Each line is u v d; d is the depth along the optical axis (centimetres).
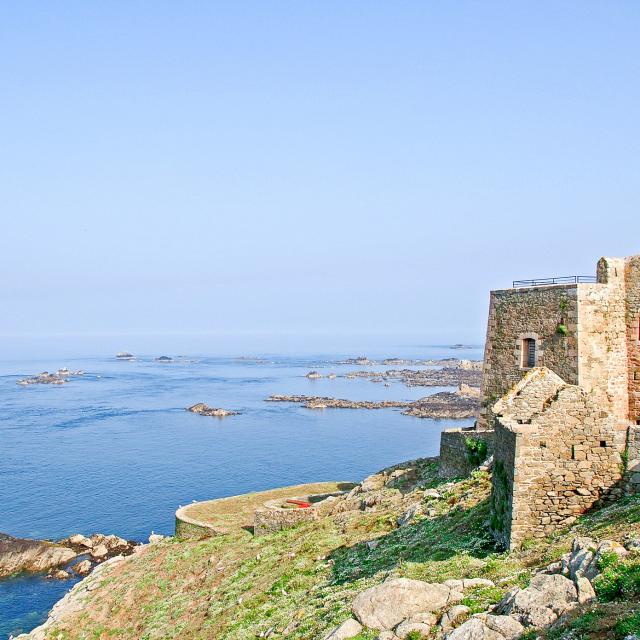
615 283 3847
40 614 5800
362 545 3453
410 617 1825
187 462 11412
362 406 18875
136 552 5584
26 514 8512
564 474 2252
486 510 2775
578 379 3706
